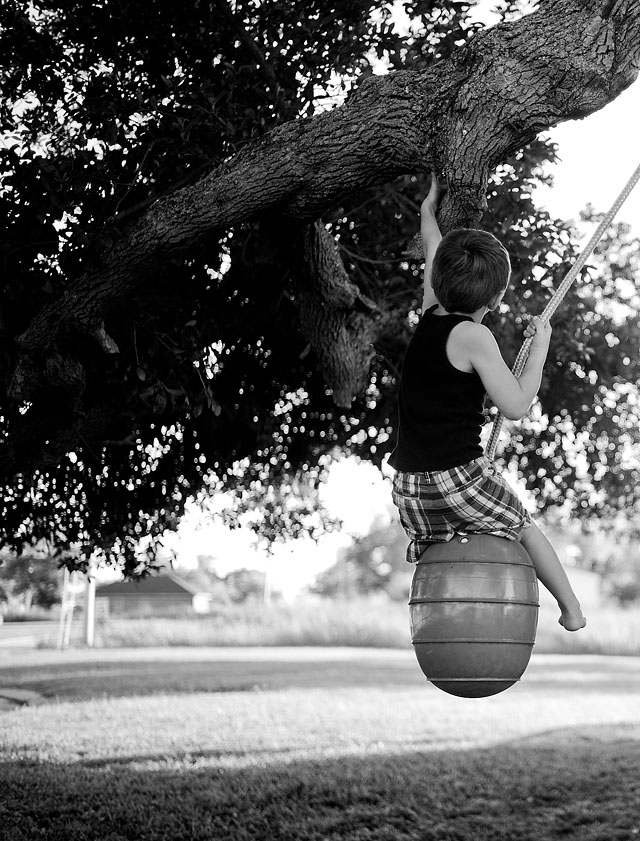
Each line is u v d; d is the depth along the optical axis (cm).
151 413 598
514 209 591
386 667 2347
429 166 403
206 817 765
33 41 534
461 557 321
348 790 870
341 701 1522
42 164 480
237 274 607
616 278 701
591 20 363
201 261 586
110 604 5962
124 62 548
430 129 394
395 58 553
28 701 1434
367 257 636
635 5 359
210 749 1047
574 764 1022
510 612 319
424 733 1216
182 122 500
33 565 3023
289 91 550
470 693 326
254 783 881
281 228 506
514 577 321
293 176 429
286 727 1222
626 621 3688
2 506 654
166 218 456
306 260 524
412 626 334
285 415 747
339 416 745
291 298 627
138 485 690
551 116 376
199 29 540
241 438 682
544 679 2147
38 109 556
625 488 763
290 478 827
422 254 431
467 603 317
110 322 554
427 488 316
